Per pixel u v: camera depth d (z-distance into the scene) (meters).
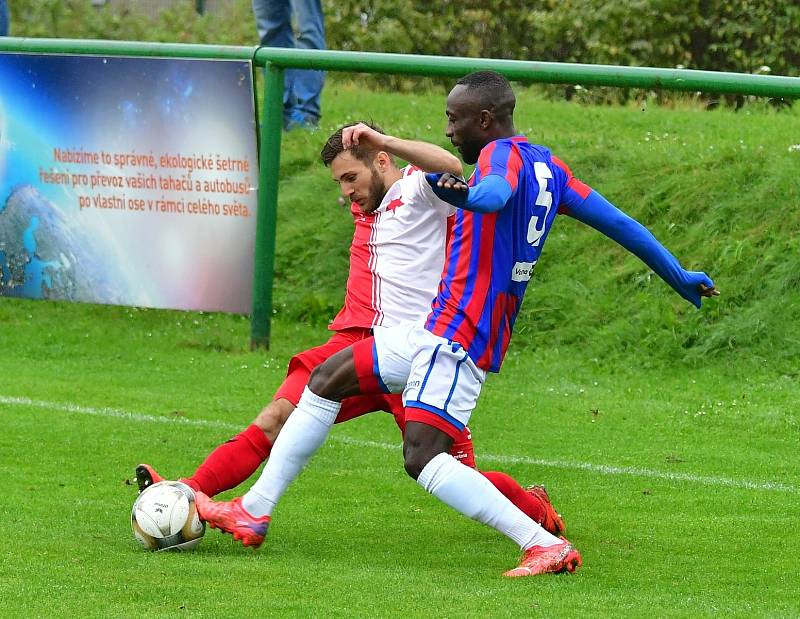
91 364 35.03
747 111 49.19
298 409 18.53
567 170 18.12
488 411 30.78
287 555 18.91
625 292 38.00
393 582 17.30
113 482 23.59
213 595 16.48
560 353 36.41
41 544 19.09
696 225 39.25
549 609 15.95
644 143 43.44
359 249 20.16
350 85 57.56
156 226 37.31
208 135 36.03
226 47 35.22
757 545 20.23
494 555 19.19
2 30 47.66
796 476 25.45
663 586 17.66
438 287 18.67
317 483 23.92
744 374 34.38
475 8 58.66
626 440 28.33
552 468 25.64
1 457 25.19
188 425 28.41
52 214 38.31
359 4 58.09
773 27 52.84
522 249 17.42
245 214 36.31
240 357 35.88
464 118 17.80
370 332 19.81
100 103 36.94
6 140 38.22
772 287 36.75
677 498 23.48
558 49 58.16
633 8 53.19
